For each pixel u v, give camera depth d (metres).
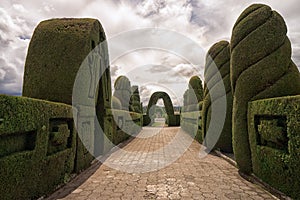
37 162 2.97
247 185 3.94
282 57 4.16
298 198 2.76
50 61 4.97
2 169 2.23
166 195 3.46
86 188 3.79
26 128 2.68
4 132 2.25
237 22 4.95
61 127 3.76
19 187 2.54
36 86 4.86
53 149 3.61
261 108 3.76
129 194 3.50
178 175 4.66
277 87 4.06
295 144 2.82
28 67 5.02
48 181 3.32
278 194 3.21
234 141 4.75
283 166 3.09
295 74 4.13
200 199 3.27
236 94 4.73
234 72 4.80
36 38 5.21
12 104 2.40
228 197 3.34
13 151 2.54
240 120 4.56
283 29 4.31
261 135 3.80
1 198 2.21
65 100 4.71
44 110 3.18
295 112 2.82
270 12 4.46
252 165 4.15
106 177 4.52
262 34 4.38
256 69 4.32
